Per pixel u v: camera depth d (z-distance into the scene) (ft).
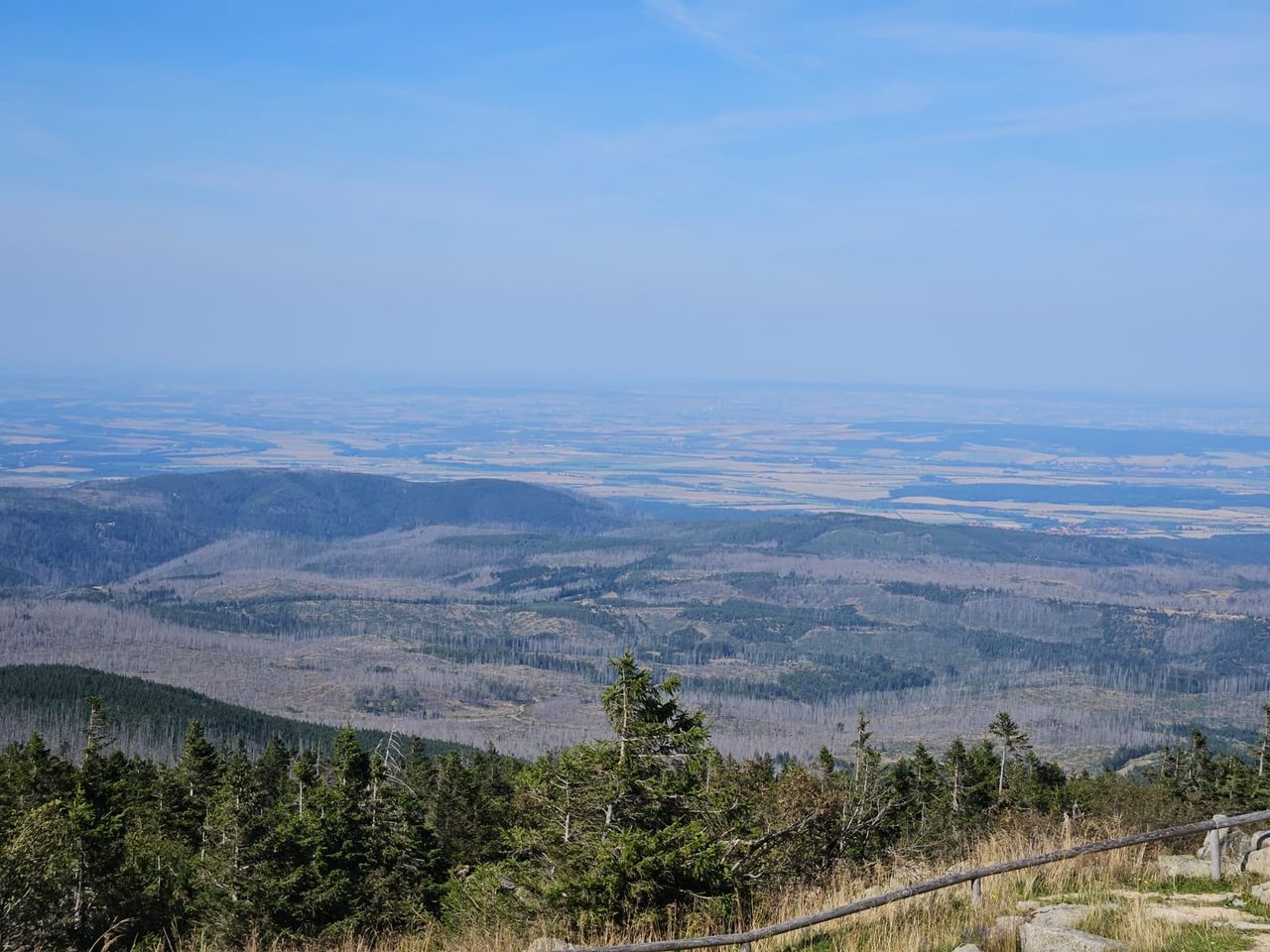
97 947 90.48
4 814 122.11
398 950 90.02
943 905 65.16
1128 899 62.90
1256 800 195.52
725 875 78.48
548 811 83.66
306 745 437.58
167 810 199.21
